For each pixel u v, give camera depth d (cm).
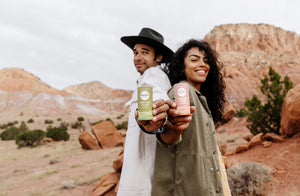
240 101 9469
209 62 179
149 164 141
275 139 945
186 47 171
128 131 153
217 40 16475
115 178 686
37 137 2205
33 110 13050
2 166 1352
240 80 11250
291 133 909
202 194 126
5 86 17375
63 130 2659
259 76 11681
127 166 142
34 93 17338
